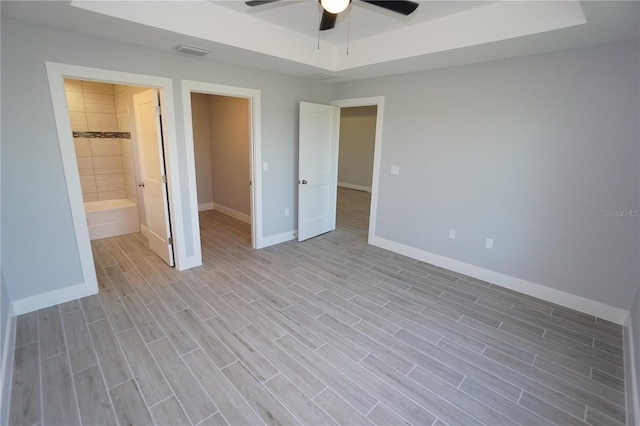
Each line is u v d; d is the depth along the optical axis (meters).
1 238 2.44
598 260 2.76
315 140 4.51
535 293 3.15
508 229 3.25
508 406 1.86
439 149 3.65
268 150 4.14
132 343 2.32
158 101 3.18
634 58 2.42
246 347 2.31
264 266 3.76
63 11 2.10
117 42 2.72
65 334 2.39
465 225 3.57
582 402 1.90
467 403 1.87
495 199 3.30
